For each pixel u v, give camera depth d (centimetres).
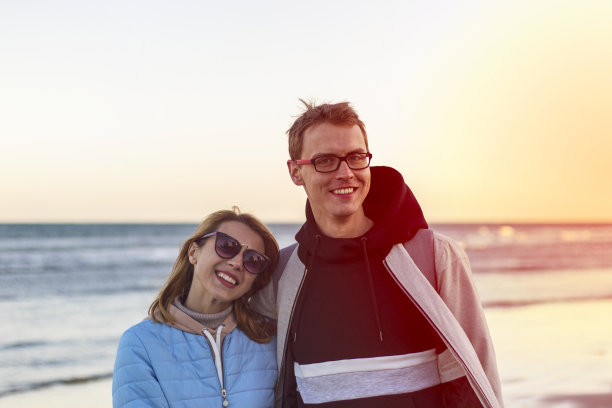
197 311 302
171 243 4825
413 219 267
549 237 8219
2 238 5266
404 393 247
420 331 257
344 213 260
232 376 290
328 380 254
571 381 933
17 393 1010
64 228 7150
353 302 258
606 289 2483
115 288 2541
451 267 258
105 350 1390
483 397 237
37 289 2505
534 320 1593
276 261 312
